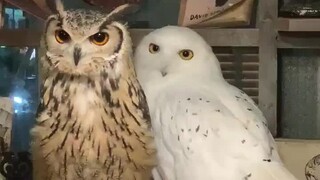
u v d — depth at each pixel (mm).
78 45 890
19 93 1251
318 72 1229
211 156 947
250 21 1200
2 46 1236
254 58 1202
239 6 1185
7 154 1191
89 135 910
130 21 1224
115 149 924
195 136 961
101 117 913
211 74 1086
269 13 1180
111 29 908
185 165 957
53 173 937
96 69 906
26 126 1239
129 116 934
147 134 957
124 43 927
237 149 952
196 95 1017
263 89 1202
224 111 995
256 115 1023
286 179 928
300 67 1230
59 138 916
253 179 929
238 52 1207
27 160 1188
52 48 904
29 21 1229
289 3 1176
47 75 933
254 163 945
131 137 933
